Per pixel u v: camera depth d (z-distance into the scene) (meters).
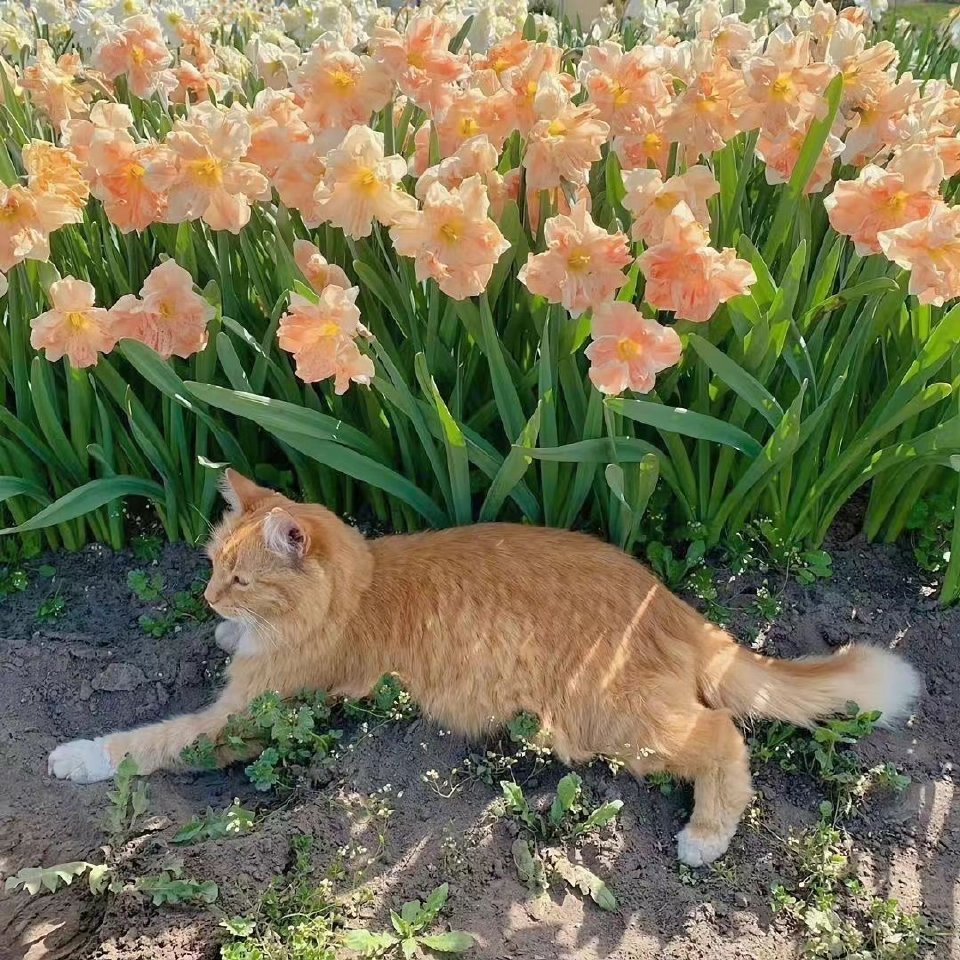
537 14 1.61
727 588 0.95
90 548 1.05
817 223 0.99
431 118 0.89
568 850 0.75
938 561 0.97
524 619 0.81
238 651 0.87
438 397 0.82
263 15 1.53
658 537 0.98
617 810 0.76
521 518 1.00
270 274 0.99
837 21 0.98
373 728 0.82
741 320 0.84
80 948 0.70
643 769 0.79
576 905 0.71
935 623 0.93
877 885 0.74
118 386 0.92
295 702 0.84
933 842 0.77
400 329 0.94
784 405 0.93
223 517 0.88
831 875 0.74
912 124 0.87
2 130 1.05
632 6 1.39
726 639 0.85
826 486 0.92
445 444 0.89
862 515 1.03
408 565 0.84
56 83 1.03
